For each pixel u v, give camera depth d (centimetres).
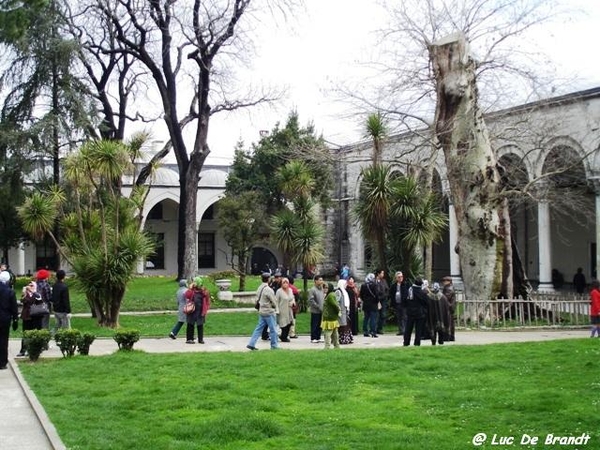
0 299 1527
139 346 1950
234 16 3725
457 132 2588
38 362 1584
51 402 1130
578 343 1752
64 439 905
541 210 3862
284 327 2077
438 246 5344
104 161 2336
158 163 3803
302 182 3072
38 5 2350
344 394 1162
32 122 3791
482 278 2583
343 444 864
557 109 3500
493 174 2597
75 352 1764
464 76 2555
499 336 2186
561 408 1011
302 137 4750
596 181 3391
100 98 4234
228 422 964
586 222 4275
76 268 2408
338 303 1917
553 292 3634
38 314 1756
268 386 1238
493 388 1178
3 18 2323
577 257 4516
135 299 3222
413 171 2855
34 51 3719
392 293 2481
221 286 3341
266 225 4728
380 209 2558
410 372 1362
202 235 6331
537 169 3409
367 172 2627
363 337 2244
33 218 2573
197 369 1421
